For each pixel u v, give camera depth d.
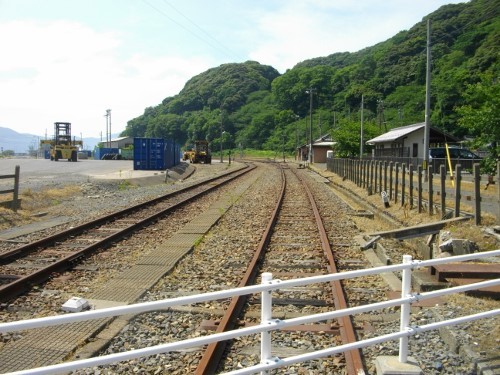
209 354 4.85
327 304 6.86
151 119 170.12
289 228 13.45
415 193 16.64
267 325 3.77
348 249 10.90
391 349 5.18
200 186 28.00
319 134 102.94
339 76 126.62
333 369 4.82
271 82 162.12
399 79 92.19
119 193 23.67
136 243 11.31
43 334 5.62
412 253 11.55
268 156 123.25
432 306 6.52
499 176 10.32
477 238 10.01
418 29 96.94
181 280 8.23
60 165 47.94
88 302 6.98
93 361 3.08
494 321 5.64
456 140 35.88
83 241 11.45
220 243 11.40
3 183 25.00
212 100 158.25
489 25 62.09
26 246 10.13
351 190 25.36
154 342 5.50
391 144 40.78
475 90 18.39
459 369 4.64
